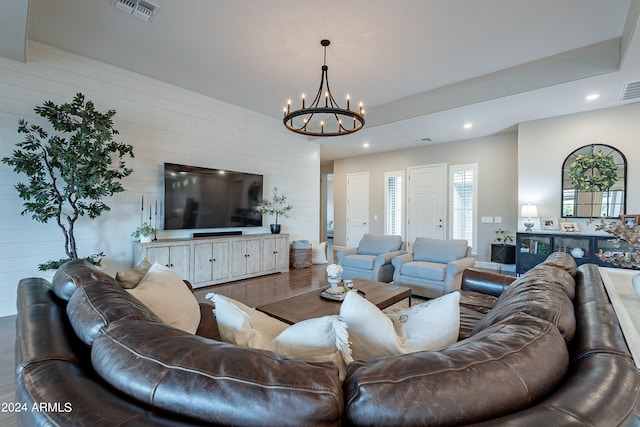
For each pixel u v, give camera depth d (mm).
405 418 617
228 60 3561
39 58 3260
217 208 4742
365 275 4422
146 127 4074
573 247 4473
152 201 4156
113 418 591
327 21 2803
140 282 1804
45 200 2973
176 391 632
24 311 1184
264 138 5582
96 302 1084
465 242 4117
